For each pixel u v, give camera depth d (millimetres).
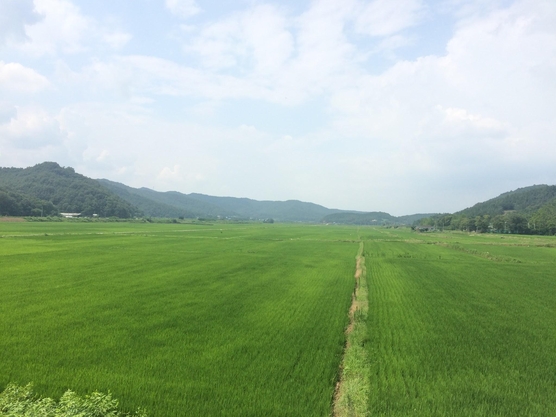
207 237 89875
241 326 18859
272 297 26078
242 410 10570
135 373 12938
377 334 18297
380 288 31391
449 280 36125
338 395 11844
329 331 18234
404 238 115000
